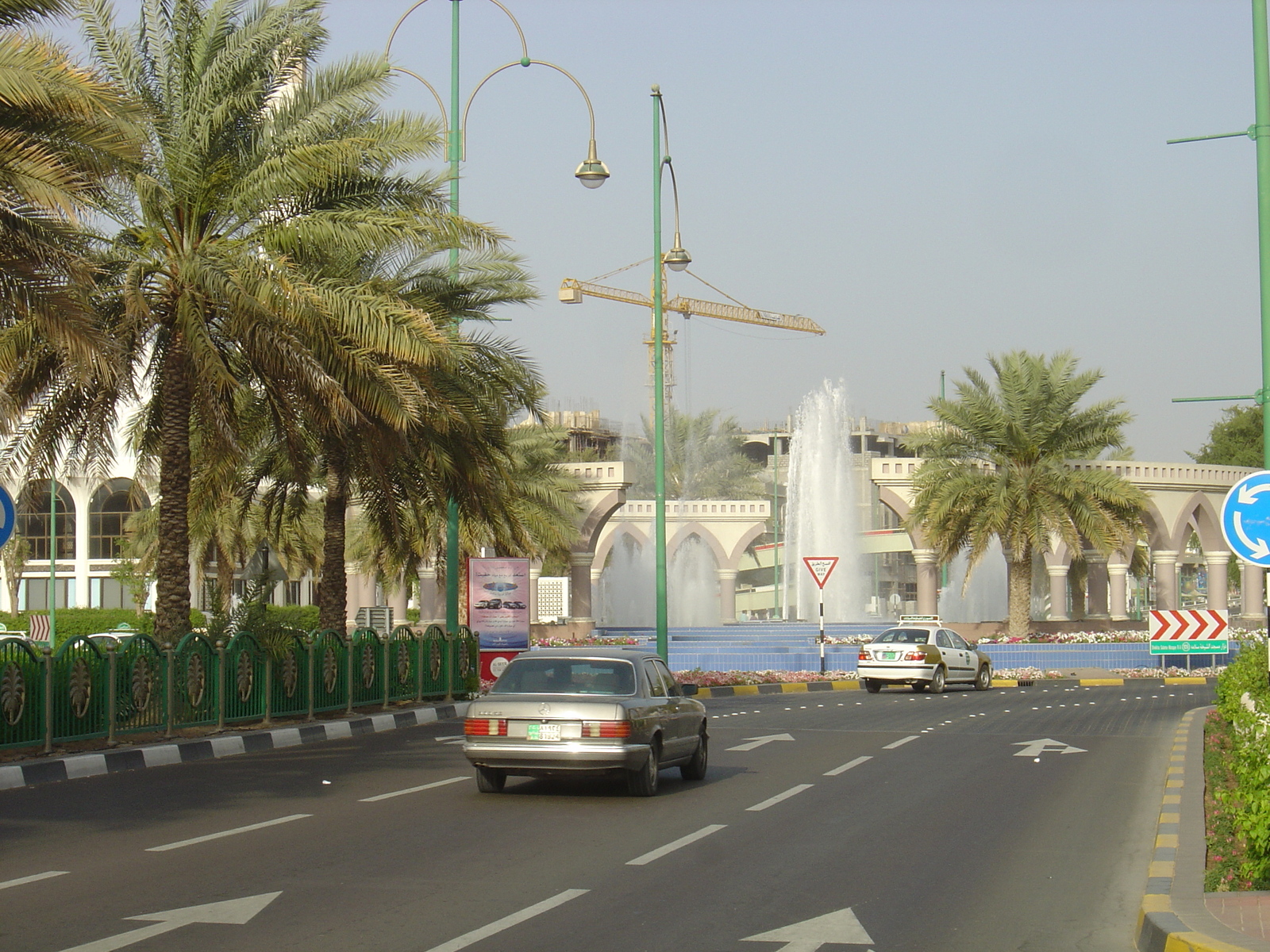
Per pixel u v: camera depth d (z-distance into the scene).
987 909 8.23
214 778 14.58
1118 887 8.95
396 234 19.09
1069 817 12.03
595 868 9.45
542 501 41.47
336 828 11.16
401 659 24.05
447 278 23.70
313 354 18.55
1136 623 45.94
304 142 19.48
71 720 15.75
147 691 17.06
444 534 35.81
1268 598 10.48
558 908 8.12
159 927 7.54
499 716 12.97
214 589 24.20
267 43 19.48
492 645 26.94
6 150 13.27
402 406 19.25
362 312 18.42
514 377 24.08
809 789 14.04
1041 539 38.66
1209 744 17.25
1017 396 39.53
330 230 18.91
